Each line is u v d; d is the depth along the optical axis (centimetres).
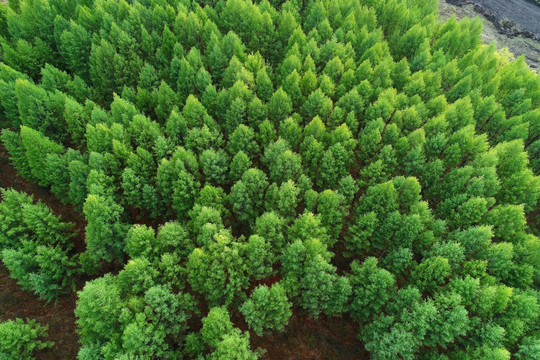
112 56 6681
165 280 3875
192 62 6588
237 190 4503
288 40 7975
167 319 3581
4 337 3606
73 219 5378
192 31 7525
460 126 6041
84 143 5772
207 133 5228
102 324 3350
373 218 4303
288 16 7912
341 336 4459
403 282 4400
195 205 4309
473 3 13212
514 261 4350
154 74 6638
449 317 3550
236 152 5403
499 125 6412
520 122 6238
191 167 4769
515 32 12125
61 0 8288
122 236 4369
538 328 3891
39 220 4362
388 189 4359
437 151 5572
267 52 8112
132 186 4672
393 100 6156
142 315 3291
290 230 4322
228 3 7969
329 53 7344
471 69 7275
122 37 6856
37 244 4341
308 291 3875
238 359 3173
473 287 3744
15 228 4212
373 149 5425
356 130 5847
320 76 6750
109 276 3891
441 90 7138
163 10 7856
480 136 5572
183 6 8019
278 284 3712
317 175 5322
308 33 8288
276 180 4981
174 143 5309
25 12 7550
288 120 5522
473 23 9381
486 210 4591
